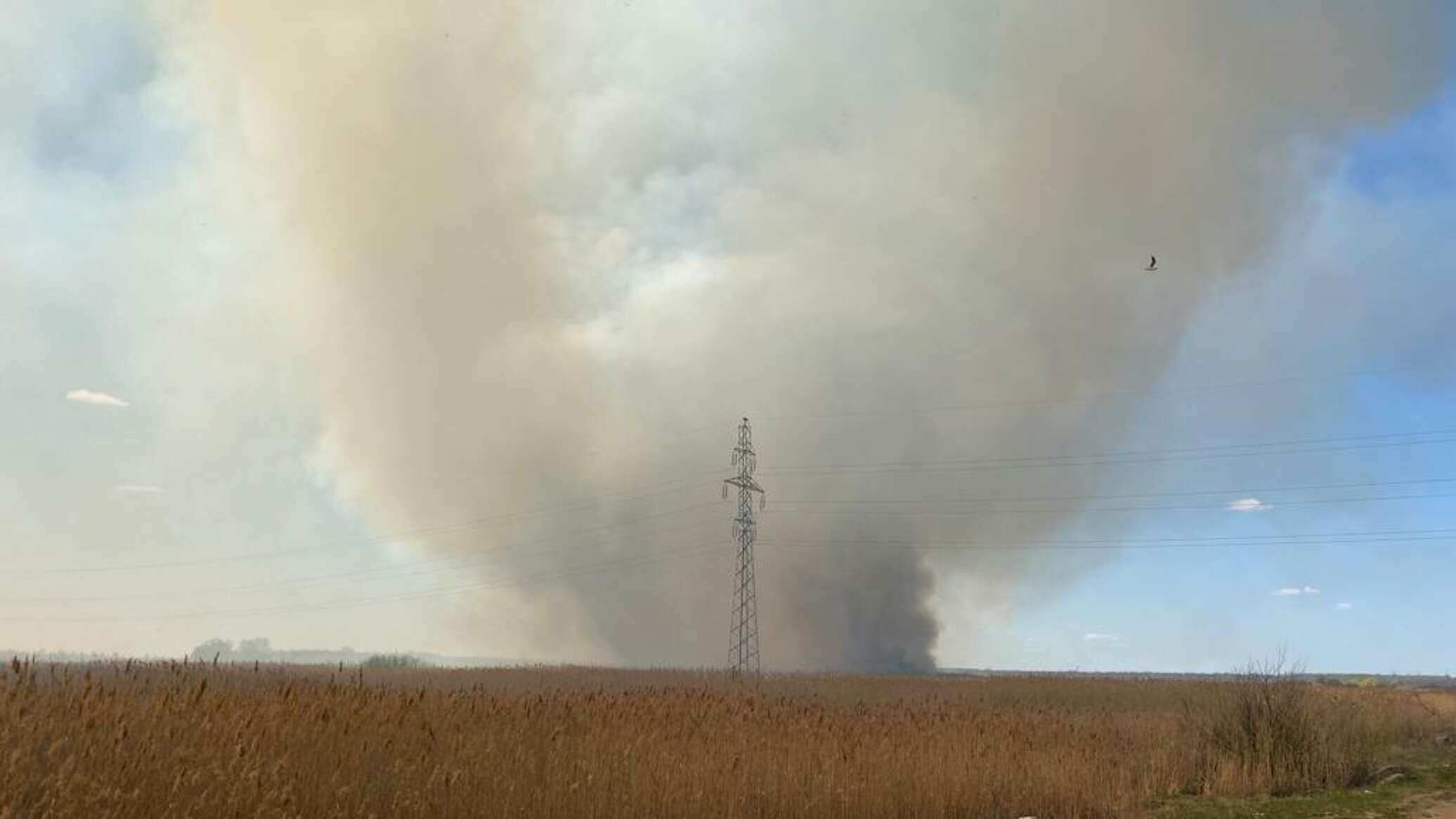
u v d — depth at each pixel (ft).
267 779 39.32
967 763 56.80
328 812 39.24
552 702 65.05
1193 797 59.82
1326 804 56.13
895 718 74.74
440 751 46.85
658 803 46.60
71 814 34.35
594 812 45.09
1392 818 51.93
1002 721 78.69
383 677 132.16
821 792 50.60
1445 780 63.87
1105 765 62.23
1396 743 84.43
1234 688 72.79
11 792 34.40
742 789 49.14
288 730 45.01
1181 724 76.79
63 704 42.06
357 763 42.96
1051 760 60.13
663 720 60.44
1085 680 216.13
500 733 52.39
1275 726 67.56
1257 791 61.62
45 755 37.58
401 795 41.91
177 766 38.09
